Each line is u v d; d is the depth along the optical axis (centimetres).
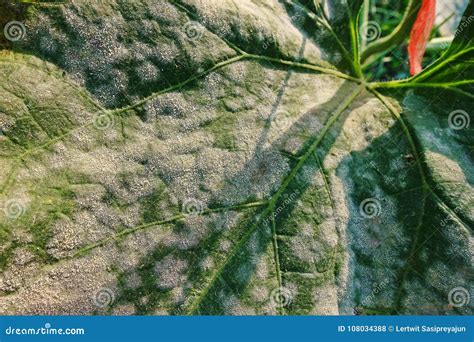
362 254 23
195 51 22
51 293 21
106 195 22
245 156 23
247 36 23
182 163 22
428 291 23
